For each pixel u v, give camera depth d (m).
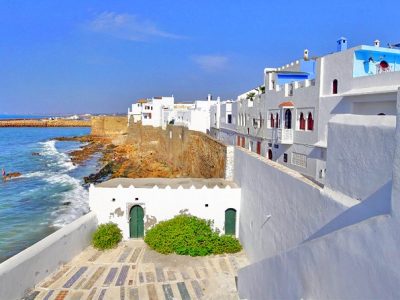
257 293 12.89
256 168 19.86
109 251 21.97
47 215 41.09
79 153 96.88
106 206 24.17
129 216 24.28
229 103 48.72
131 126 110.31
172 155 68.19
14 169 73.94
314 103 23.19
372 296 6.38
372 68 20.02
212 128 61.16
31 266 16.33
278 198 15.51
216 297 16.48
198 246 22.02
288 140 26.53
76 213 41.84
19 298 15.37
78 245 21.17
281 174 15.11
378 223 6.21
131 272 19.03
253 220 20.36
